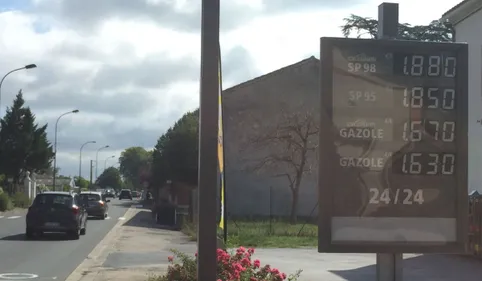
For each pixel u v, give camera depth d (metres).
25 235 22.91
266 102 39.78
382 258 6.96
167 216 32.38
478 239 15.25
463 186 6.74
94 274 12.52
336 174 6.62
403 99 6.73
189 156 46.06
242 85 39.84
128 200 91.75
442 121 6.75
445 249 6.70
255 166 39.22
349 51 6.68
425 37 33.81
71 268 13.80
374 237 6.65
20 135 70.69
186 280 9.52
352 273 13.30
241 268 8.34
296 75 40.09
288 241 21.22
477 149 19.69
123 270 13.16
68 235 22.89
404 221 6.68
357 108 6.66
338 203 6.62
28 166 71.81
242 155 39.34
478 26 19.91
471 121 20.05
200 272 5.68
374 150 6.67
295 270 13.70
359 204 6.63
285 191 39.31
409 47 6.73
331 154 6.61
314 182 39.28
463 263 14.87
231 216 38.16
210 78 5.84
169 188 45.53
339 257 16.52
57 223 21.61
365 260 15.80
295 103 39.84
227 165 39.16
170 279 9.80
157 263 14.67
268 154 39.28
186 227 26.33
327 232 6.58
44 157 72.06
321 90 6.62
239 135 39.44
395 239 6.68
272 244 20.33
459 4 20.22
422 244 6.68
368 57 6.70
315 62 40.22
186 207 33.75
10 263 14.66
